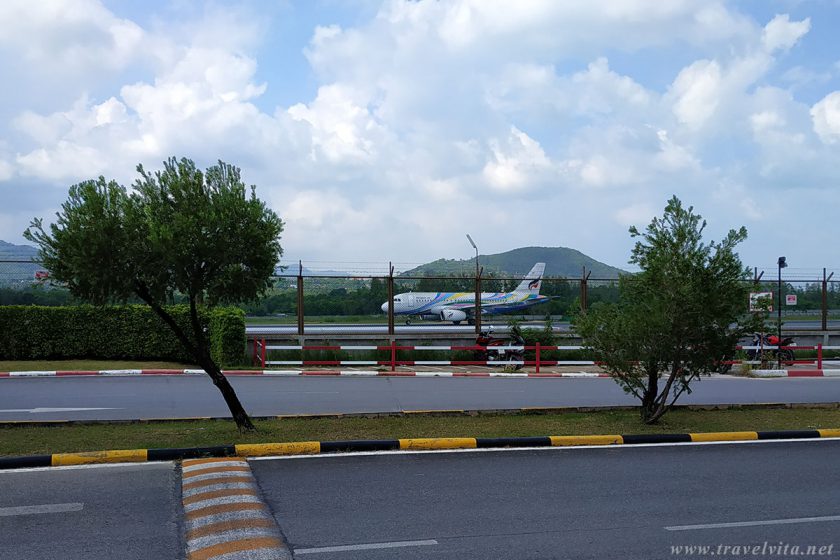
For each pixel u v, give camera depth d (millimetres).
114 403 14398
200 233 9508
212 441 9812
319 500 7312
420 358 25562
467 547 5895
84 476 8266
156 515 6734
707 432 10898
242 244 9930
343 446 9758
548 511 6969
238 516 6680
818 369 23000
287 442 9766
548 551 5816
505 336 27406
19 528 6328
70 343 23094
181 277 9617
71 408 13672
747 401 15633
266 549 5797
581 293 28750
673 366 11570
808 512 7008
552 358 25422
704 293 11141
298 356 24297
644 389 11891
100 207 9391
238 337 22844
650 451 9945
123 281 9617
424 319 46719
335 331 28375
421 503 7219
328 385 18188
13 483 7930
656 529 6434
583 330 12305
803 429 11242
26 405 14047
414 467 8852
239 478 8117
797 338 31562
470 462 9164
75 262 9273
